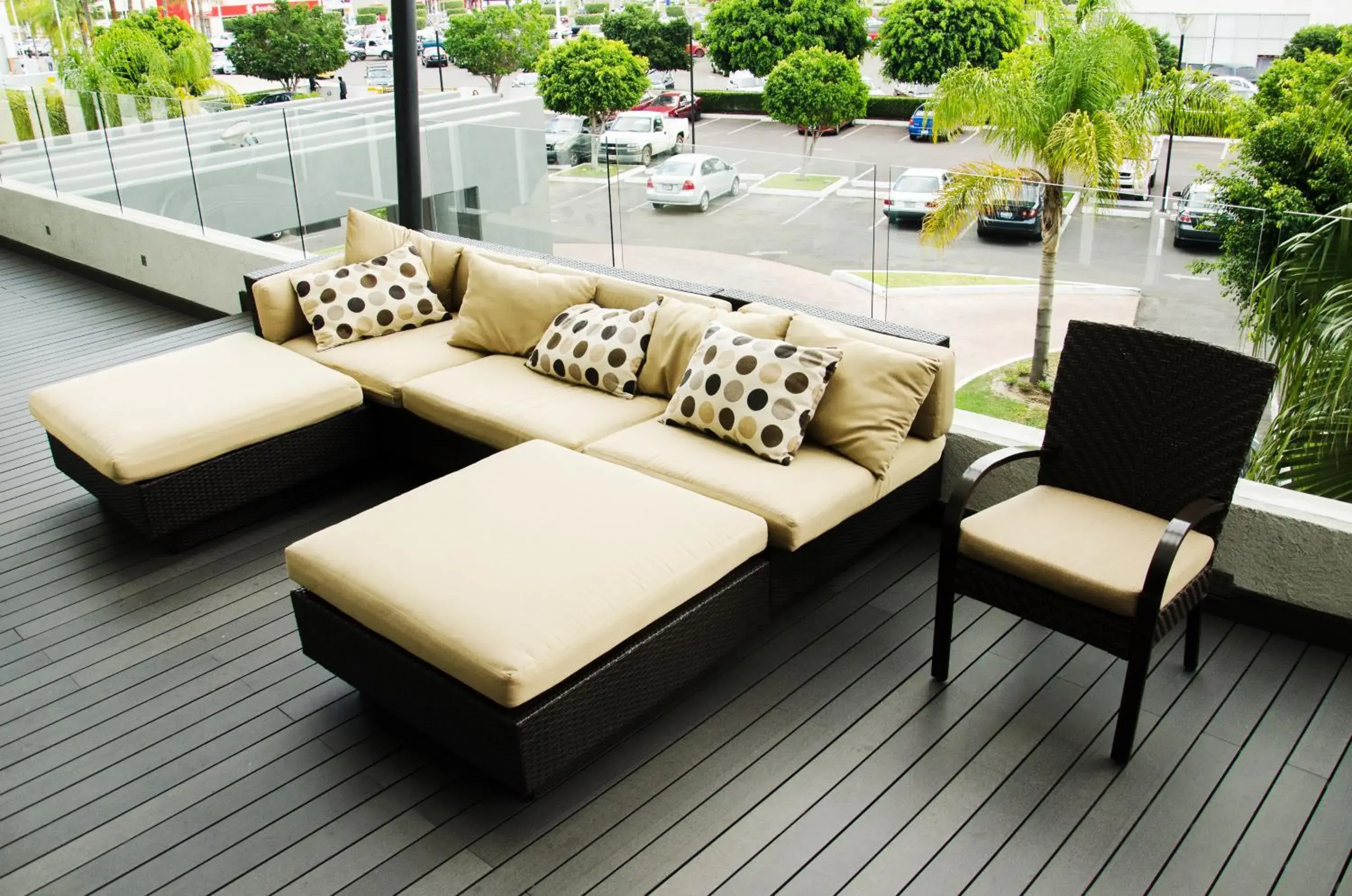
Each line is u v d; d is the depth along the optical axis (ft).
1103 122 32.65
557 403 12.94
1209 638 10.61
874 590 11.59
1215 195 37.42
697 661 9.50
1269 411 11.34
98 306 22.52
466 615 8.47
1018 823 8.25
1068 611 8.88
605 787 8.75
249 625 11.19
